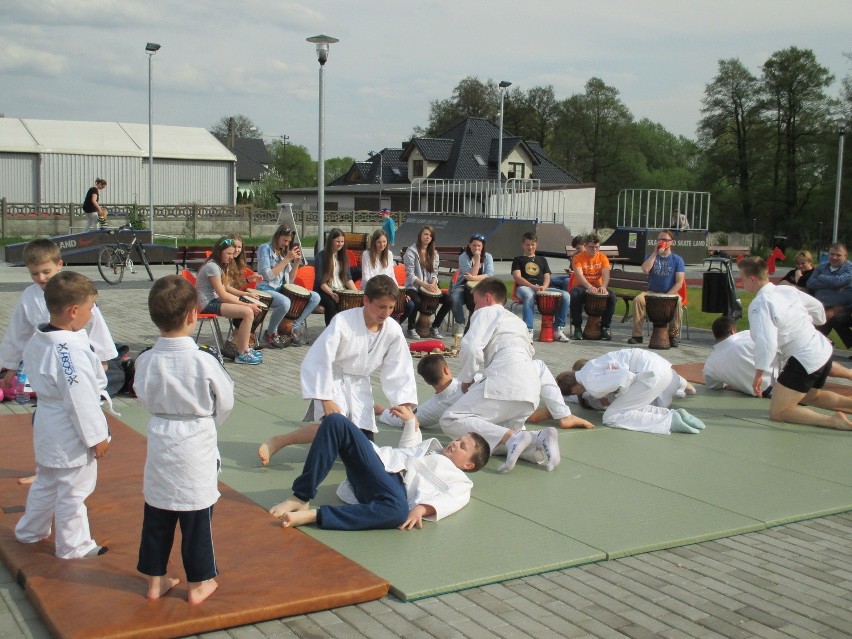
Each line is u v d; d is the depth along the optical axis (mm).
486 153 53406
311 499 4930
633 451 6648
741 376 8703
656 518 5203
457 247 25094
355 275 12555
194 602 3756
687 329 12703
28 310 5129
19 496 5051
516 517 5113
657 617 3914
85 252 20422
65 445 4051
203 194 42812
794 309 7586
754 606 4070
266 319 12867
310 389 5371
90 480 4160
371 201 54406
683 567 4535
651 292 11914
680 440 7016
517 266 12383
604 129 70562
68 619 3566
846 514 5508
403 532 4793
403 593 4008
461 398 6402
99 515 4762
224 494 5215
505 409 6277
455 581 4156
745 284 7707
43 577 3949
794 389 7574
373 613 3865
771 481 6039
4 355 5195
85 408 3967
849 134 47094
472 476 5863
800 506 5543
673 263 11844
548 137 76125
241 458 6059
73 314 4023
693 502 5531
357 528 4766
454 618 3834
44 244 5129
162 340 3672
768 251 42812
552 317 12047
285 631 3668
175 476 3650
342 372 5559
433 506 4922
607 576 4379
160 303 3607
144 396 3674
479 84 79938
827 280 11508
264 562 4234
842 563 4668
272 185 62812
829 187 48875
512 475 5930
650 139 79188
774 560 4680
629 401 7371
